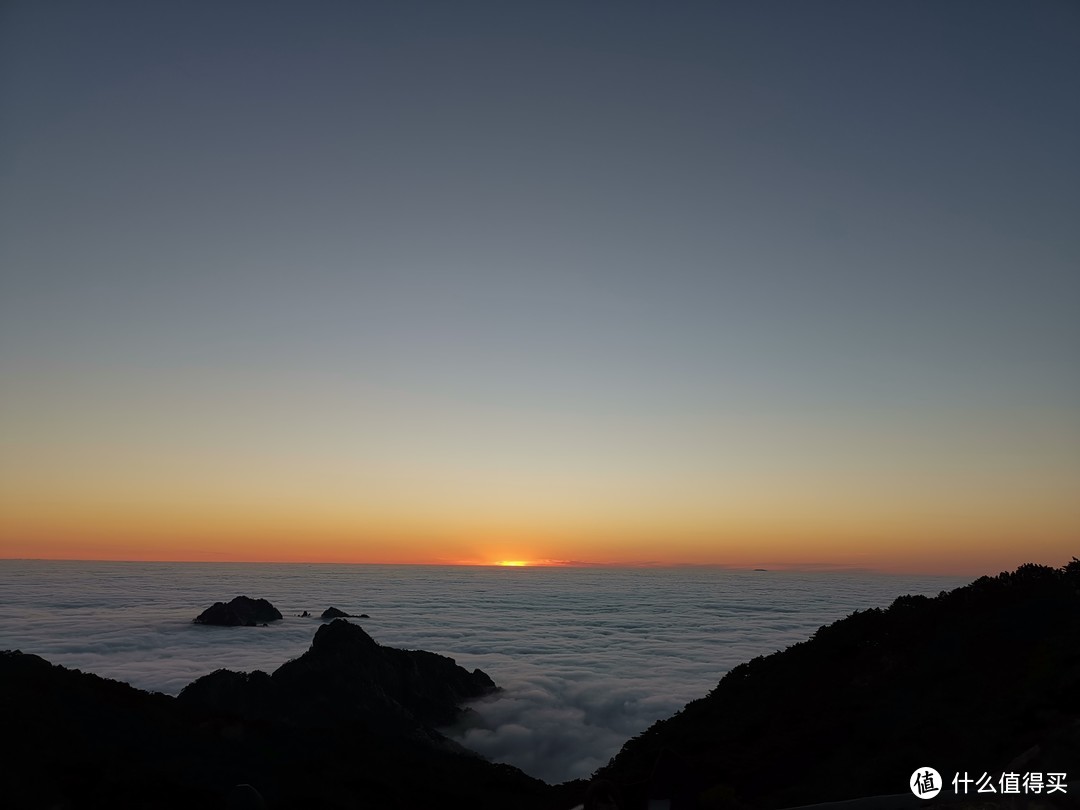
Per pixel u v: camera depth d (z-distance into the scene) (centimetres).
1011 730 1495
